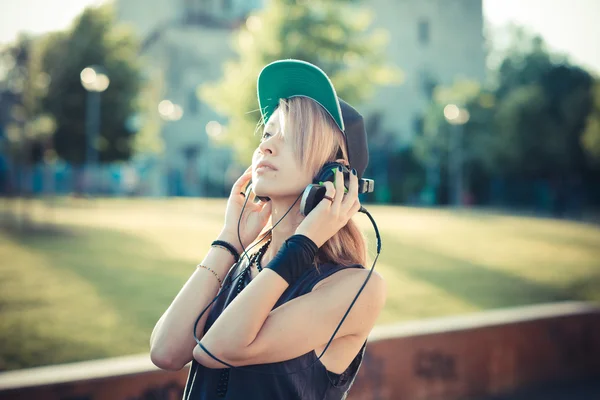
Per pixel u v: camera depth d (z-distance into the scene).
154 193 43.94
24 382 2.67
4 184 36.81
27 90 33.41
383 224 19.72
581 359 4.56
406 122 45.97
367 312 1.28
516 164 38.56
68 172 43.16
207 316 1.43
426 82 46.81
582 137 36.47
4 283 7.84
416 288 8.11
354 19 25.83
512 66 42.28
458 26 47.47
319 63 25.28
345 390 1.31
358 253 1.43
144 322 5.76
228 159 44.75
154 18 46.84
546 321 4.42
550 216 30.50
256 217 1.56
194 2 47.88
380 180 42.38
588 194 39.50
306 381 1.24
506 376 4.19
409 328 3.95
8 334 5.20
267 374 1.23
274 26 25.23
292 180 1.35
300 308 1.23
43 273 8.74
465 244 14.55
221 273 1.49
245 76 25.38
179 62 44.78
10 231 15.44
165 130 44.22
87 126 34.44
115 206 28.77
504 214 31.14
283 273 1.23
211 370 1.30
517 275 9.88
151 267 9.55
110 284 7.89
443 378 3.92
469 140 39.25
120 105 34.78
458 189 39.47
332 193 1.29
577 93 38.22
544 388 4.30
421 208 35.34
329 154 1.37
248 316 1.20
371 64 25.92
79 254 11.05
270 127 1.43
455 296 7.64
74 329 5.43
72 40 34.31
